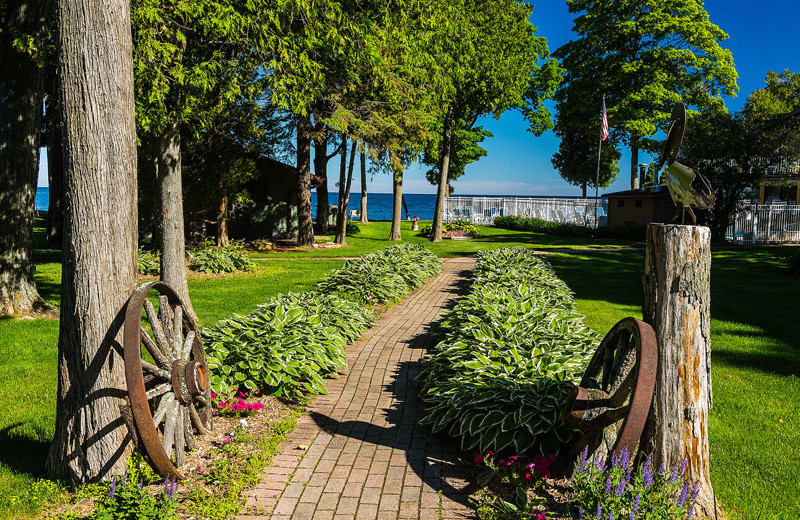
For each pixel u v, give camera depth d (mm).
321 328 6934
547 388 4523
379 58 10422
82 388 3854
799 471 4281
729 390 6230
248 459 4309
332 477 4152
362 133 18109
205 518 3498
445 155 26391
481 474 4176
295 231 27219
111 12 3779
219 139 18438
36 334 8109
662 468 3457
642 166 33719
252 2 7691
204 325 8797
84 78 3717
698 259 3420
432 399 5320
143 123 7590
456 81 22203
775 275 15148
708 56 35719
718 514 3445
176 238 8938
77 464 3883
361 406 5738
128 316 3572
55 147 21500
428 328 9312
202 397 4531
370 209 114750
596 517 2830
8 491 3832
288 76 8453
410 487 4012
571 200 37500
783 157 21891
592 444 3865
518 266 12609
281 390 5680
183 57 8492
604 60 37500
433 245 24688
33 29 8539
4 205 8977
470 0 21609
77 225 3781
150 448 3533
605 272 15969
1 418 5211
